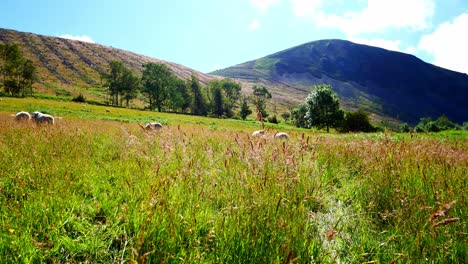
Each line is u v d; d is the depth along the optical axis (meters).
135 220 3.49
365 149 7.42
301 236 3.03
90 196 4.62
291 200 3.45
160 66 126.19
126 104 136.88
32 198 4.02
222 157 5.10
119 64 126.88
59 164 5.68
